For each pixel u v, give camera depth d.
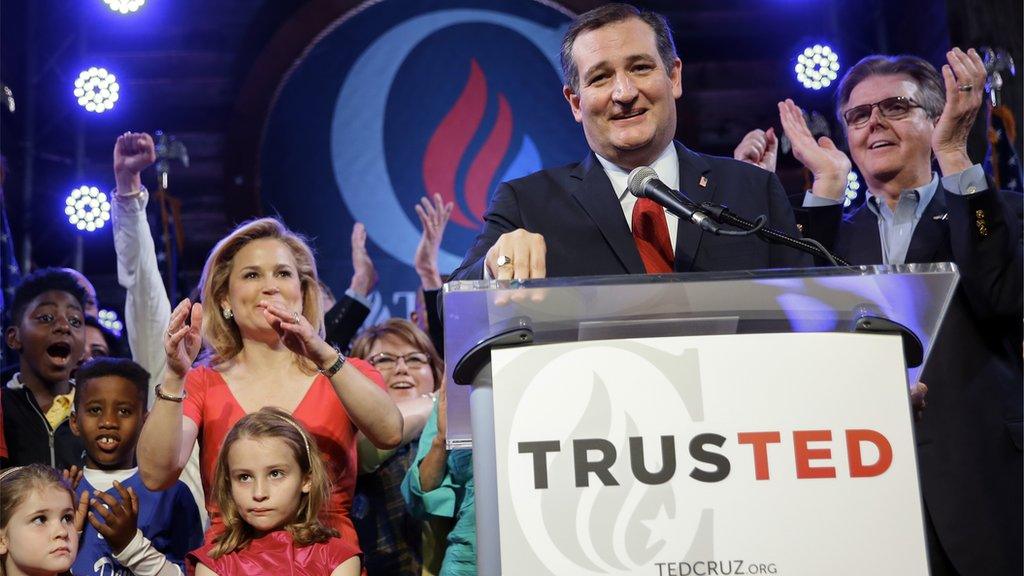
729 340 1.78
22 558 3.31
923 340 1.94
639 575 1.71
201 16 8.78
